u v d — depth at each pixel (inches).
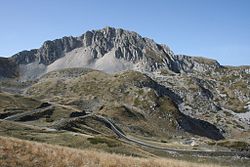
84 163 1155.9
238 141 6225.4
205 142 6510.8
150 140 7199.8
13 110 6953.7
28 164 1074.1
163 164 1294.3
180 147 5211.6
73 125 5664.4
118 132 7588.6
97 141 2432.3
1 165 1027.3
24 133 2669.8
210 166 1517.0
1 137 1238.3
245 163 3816.4
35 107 7726.4
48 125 5506.9
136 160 1291.8
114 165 1186.0
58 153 1194.0
